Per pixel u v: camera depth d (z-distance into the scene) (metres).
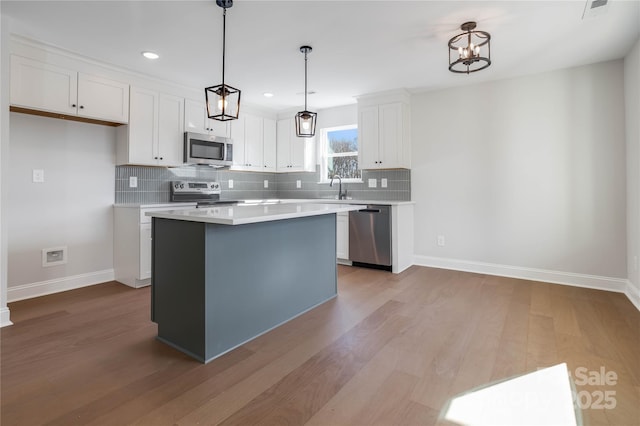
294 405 1.56
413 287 3.45
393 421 1.45
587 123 3.41
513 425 1.43
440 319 2.59
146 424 1.43
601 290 3.32
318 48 3.06
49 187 3.25
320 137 5.35
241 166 4.85
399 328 2.43
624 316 2.63
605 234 3.34
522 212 3.76
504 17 2.51
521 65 3.42
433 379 1.78
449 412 1.51
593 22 2.57
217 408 1.53
